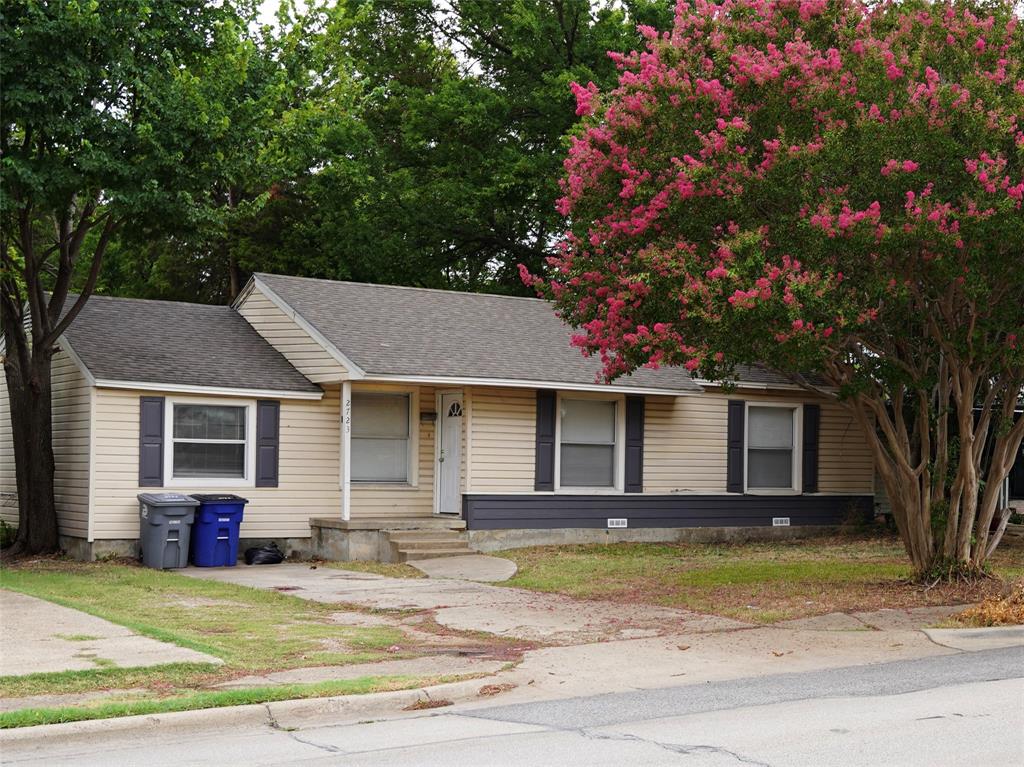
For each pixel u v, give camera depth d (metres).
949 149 12.52
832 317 12.46
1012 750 7.32
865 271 13.08
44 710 8.29
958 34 13.38
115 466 19.56
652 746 7.58
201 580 17.28
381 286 24.34
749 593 15.47
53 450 21.11
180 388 19.88
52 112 17.44
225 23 19.73
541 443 22.38
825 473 25.44
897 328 14.36
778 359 12.84
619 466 23.14
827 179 13.20
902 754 7.25
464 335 22.95
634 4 32.88
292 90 22.58
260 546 20.72
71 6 17.08
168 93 18.20
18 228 20.33
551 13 34.72
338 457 21.67
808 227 12.33
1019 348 13.55
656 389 22.91
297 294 22.70
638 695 9.58
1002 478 15.42
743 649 11.76
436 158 34.66
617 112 13.78
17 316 20.33
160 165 18.05
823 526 25.38
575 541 22.55
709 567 18.61
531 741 7.81
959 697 9.14
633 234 13.76
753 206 13.24
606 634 12.63
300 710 8.78
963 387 14.71
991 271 13.05
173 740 8.05
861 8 13.84
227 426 20.69
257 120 19.67
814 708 8.82
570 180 14.69
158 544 19.03
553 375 22.08
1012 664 10.78
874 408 15.23
